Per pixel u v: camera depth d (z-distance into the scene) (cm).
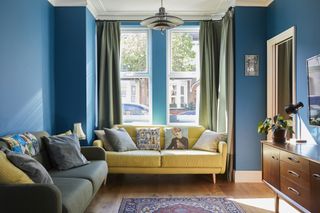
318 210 211
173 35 519
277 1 397
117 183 425
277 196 304
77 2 430
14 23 307
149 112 518
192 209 317
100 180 316
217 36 494
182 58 519
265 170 317
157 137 468
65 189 238
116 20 495
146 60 520
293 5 350
